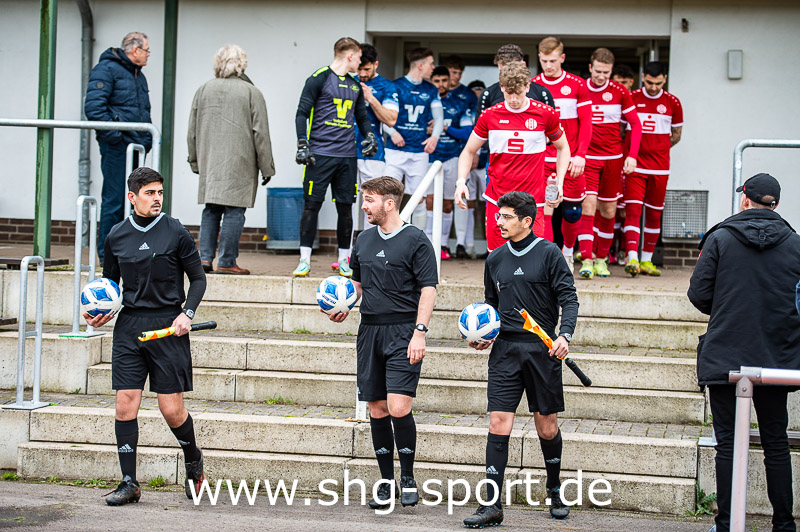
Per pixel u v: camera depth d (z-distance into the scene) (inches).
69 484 489.7
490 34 869.8
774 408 390.0
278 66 884.0
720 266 396.5
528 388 430.6
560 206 657.6
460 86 844.0
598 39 882.8
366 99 765.3
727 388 391.9
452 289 607.5
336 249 871.1
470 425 497.0
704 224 842.8
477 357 541.0
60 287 626.5
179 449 497.4
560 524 428.1
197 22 887.7
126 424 446.6
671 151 845.8
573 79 643.5
